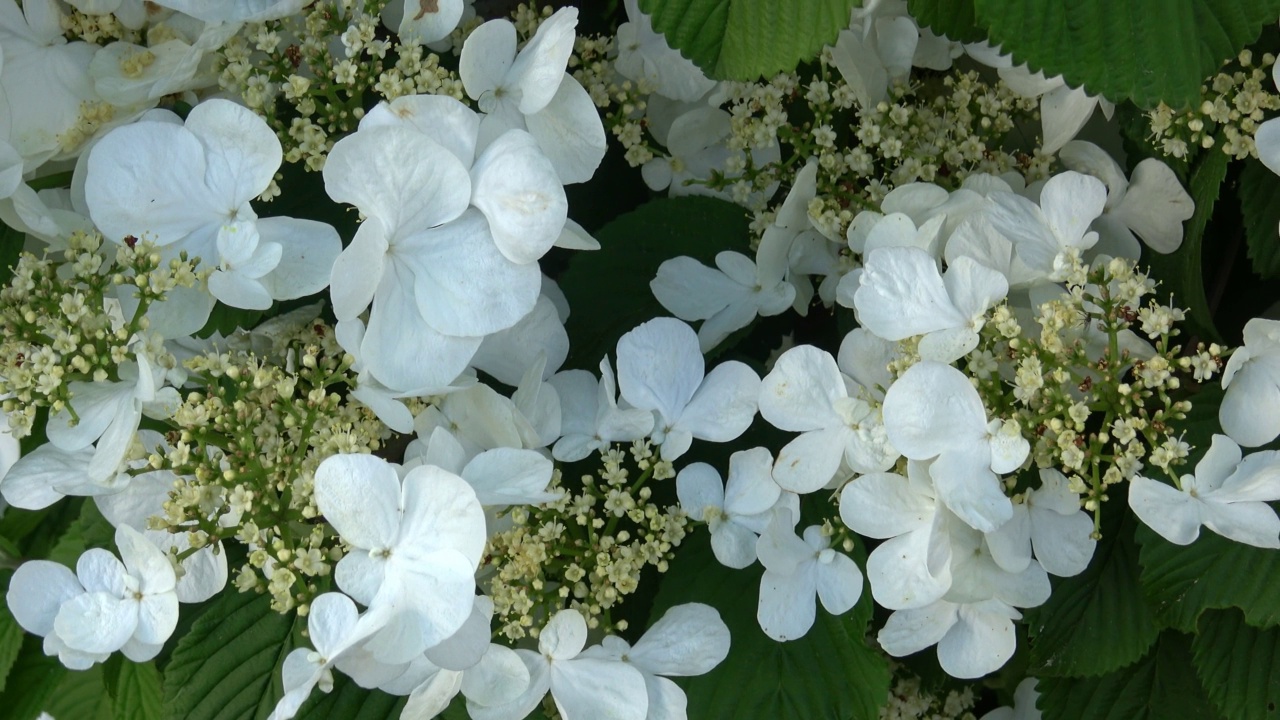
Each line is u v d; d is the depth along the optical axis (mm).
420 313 292
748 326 351
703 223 360
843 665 321
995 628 315
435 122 289
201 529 281
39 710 427
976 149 339
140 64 312
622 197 384
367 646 269
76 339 276
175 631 365
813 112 355
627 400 315
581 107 309
